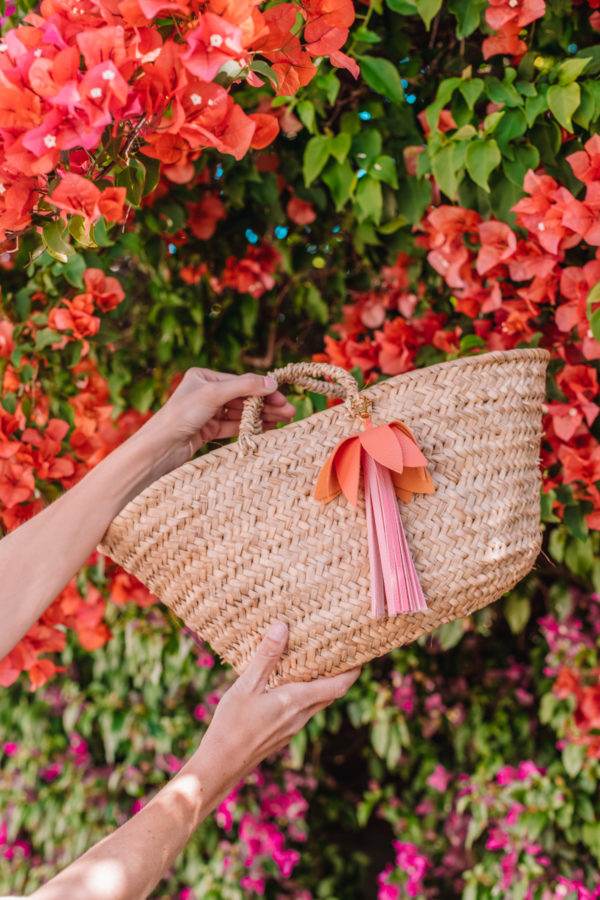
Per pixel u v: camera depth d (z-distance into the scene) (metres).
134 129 0.94
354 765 2.79
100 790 2.35
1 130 0.86
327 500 0.95
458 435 0.98
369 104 1.68
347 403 0.97
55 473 1.57
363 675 2.38
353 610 0.96
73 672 2.44
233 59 0.85
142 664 2.30
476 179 1.43
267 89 1.69
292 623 0.98
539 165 1.56
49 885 0.69
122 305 1.84
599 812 2.13
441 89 1.48
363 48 1.54
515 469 1.02
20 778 2.40
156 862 0.74
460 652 2.50
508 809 2.18
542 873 2.10
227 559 0.98
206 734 0.88
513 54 1.53
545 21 1.54
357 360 1.80
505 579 1.01
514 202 1.50
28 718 2.39
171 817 0.78
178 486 0.98
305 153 1.61
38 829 2.43
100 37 0.82
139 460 1.03
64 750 2.43
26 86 0.85
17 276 1.75
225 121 0.91
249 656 1.02
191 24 0.84
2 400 1.62
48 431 1.57
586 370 1.56
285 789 2.39
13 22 1.51
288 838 2.38
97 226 1.52
